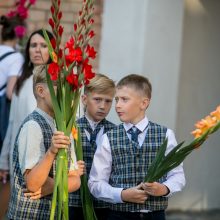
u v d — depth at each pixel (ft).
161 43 33.88
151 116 33.78
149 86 22.72
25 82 27.84
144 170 22.21
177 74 34.35
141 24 33.71
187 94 35.81
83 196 22.13
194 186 36.70
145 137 22.33
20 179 19.34
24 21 35.12
